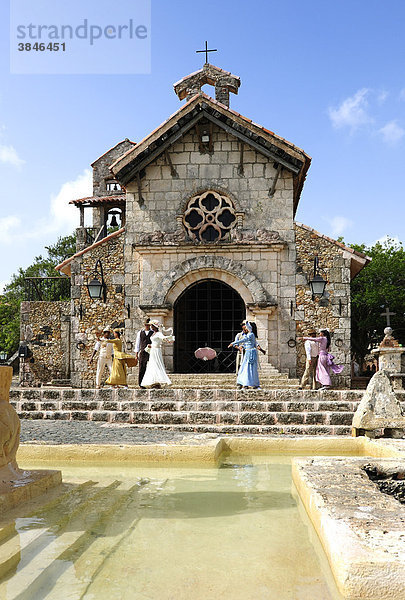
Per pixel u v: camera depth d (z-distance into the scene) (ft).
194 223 54.70
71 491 15.37
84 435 26.71
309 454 25.11
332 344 52.24
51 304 72.28
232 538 11.39
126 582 8.91
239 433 29.89
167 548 10.69
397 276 110.01
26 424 31.30
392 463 16.65
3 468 14.61
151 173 55.26
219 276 53.42
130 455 22.61
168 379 40.14
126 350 53.47
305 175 57.88
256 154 54.44
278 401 34.83
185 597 8.32
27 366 71.31
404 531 9.46
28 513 12.80
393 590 7.90
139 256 54.60
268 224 53.72
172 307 52.70
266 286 52.85
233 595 8.38
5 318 154.71
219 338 66.08
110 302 55.62
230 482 17.99
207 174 54.70
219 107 52.60
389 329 52.95
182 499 15.25
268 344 52.06
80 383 54.90
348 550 8.49
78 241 88.07
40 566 9.25
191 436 26.43
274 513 13.58
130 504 14.58
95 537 11.32
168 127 53.06
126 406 34.04
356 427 25.86
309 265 53.31
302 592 8.51
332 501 11.66
